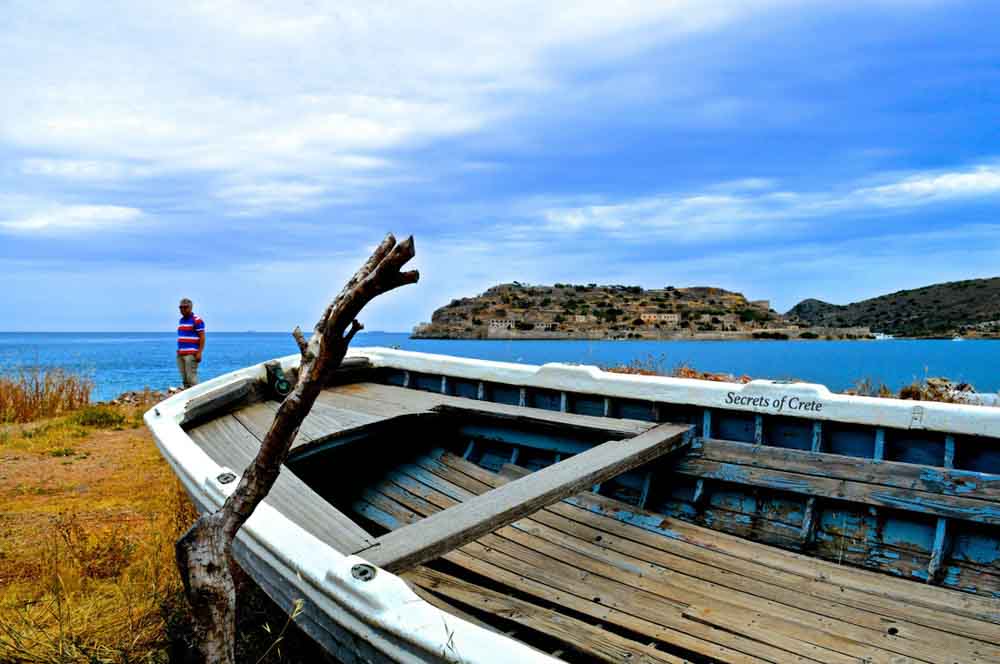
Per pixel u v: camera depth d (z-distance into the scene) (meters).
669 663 2.96
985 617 3.24
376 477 5.72
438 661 1.85
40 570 4.79
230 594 2.01
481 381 6.55
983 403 7.73
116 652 3.51
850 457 4.11
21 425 11.67
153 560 4.77
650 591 3.65
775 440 4.79
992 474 3.71
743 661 2.98
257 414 6.03
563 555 4.09
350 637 2.20
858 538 4.03
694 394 5.05
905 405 4.09
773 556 3.94
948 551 3.74
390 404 6.07
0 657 3.38
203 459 4.08
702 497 4.70
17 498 6.87
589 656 3.04
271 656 3.58
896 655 3.00
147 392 15.46
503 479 5.22
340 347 1.95
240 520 2.05
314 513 3.49
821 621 3.29
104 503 6.65
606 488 5.09
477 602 3.49
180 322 11.97
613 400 5.62
